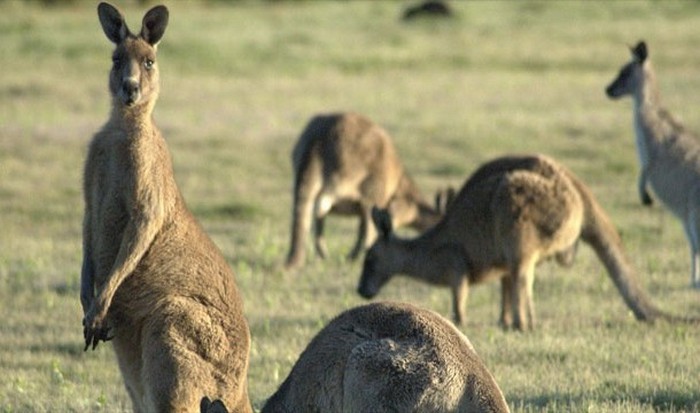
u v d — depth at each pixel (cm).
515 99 4038
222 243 2197
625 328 1555
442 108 3856
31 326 1592
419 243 1683
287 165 3033
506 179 1605
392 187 2203
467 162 3048
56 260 2020
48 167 2914
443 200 2327
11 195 2625
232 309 1017
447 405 820
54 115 3550
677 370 1312
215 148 3192
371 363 837
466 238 1641
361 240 2173
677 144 2095
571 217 1602
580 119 3594
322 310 1683
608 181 2809
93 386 1298
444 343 844
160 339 977
